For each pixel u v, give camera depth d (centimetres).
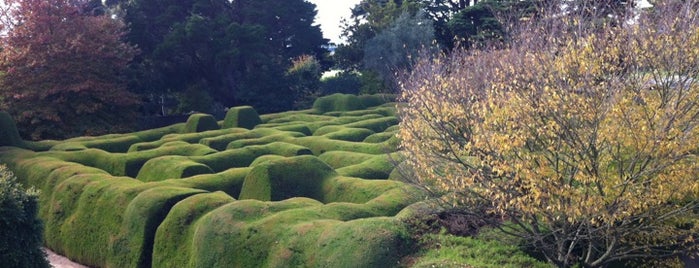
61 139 3538
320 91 5253
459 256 1014
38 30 3606
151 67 4597
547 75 961
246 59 4809
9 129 2700
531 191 904
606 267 1098
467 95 1152
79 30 3716
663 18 986
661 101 903
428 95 1115
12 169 2227
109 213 1644
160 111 5081
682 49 882
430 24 4641
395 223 1098
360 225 1088
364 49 4972
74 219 1753
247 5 5203
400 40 4591
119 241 1569
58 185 1891
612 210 905
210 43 4619
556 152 913
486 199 1040
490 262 998
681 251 1031
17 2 3575
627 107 892
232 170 1859
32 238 1260
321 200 1653
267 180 1647
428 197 1178
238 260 1204
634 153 902
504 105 952
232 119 3378
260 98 4684
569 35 1050
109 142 2855
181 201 1478
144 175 2072
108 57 3822
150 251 1518
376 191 1532
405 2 5022
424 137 1145
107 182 1770
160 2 4722
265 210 1301
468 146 984
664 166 865
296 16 5491
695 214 1012
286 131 2791
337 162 2102
